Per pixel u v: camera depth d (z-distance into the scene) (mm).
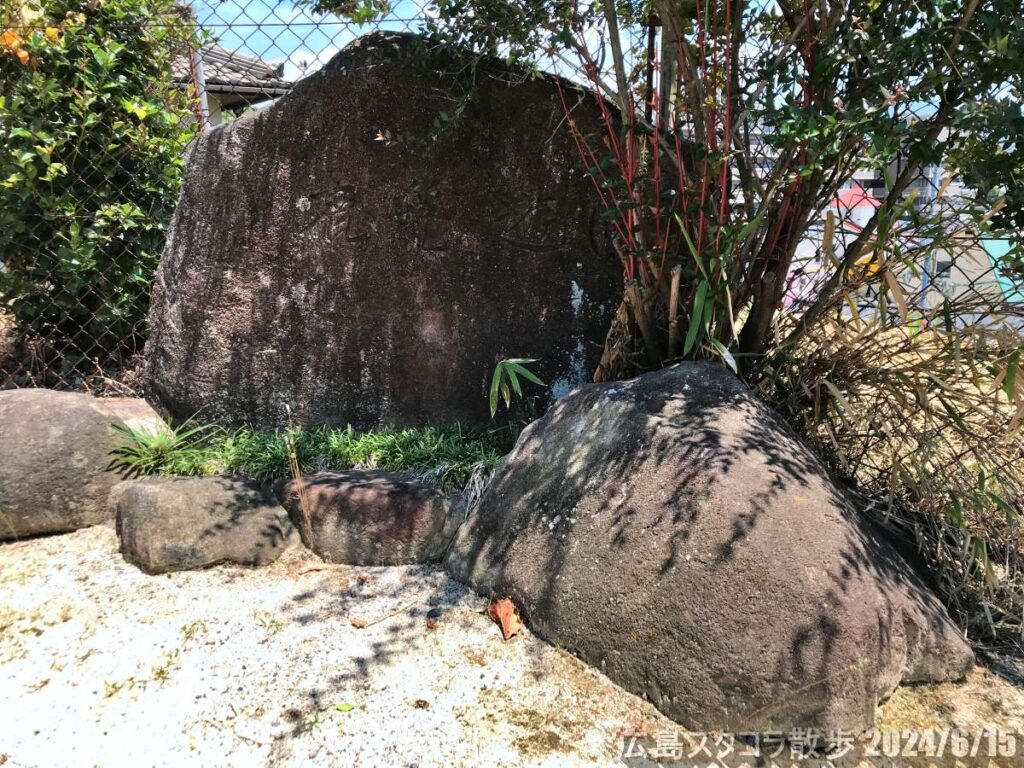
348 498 2641
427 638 2197
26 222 3695
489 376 3229
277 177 3125
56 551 2643
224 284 3205
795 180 2283
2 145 3496
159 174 3900
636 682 1957
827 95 2295
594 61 2588
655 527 2059
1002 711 1923
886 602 1880
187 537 2525
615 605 2031
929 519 2541
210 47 4262
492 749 1783
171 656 2092
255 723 1852
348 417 3273
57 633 2182
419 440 3043
